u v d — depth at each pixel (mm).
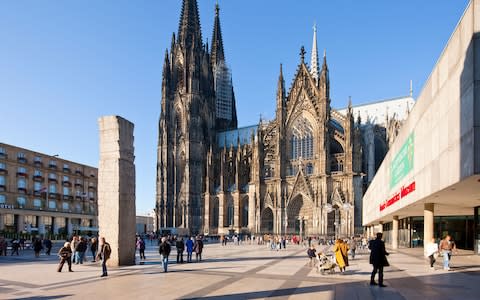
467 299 19984
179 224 140500
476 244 44781
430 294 21406
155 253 56250
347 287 23922
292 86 120000
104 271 29625
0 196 105375
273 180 117938
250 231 119375
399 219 73062
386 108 118750
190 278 28312
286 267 35688
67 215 125062
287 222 113250
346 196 103938
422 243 64438
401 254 49938
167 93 148375
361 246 71500
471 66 22891
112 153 38469
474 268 33219
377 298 20406
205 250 64125
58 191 125688
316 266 33062
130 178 39438
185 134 143125
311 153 114812
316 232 106688
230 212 132000
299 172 112062
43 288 24484
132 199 39344
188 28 153500
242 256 49906
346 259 30734
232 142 149750
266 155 124125
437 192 31031
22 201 111875
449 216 60812
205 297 21047
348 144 105562
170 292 22594
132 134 40375
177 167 143875
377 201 68250
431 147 31766
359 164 105250
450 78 26812
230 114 174000
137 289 23672
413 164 38594
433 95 31016
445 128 27984
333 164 111125
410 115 39844
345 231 102000
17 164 111500
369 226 99562
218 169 146750
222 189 132500
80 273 31828
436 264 36750
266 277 28672
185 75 147500
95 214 137250
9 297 21578
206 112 153000
